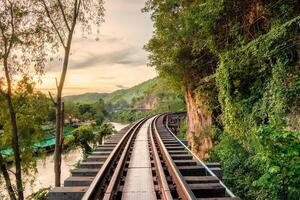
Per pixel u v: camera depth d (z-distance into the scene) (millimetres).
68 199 6578
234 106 11211
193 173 8578
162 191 6758
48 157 40688
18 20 15945
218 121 16281
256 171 9336
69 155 38156
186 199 5738
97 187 6750
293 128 8008
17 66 16469
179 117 46406
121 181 8398
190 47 18391
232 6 11312
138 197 6832
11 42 15914
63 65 16594
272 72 8992
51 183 26391
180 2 18266
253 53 9812
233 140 12070
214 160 13859
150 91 153000
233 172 10828
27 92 18094
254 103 10461
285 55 8867
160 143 13664
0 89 16688
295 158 5785
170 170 8617
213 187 6602
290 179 5816
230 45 12414
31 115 20219
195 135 20766
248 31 11133
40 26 16203
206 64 18094
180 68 19766
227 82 11203
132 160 11516
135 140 18344
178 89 28359
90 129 34125
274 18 9578
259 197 7906
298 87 7992
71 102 128750
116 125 112500
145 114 119688
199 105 19281
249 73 10766
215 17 11914
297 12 8773
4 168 17703
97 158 10820
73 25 16734
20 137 20562
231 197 5742
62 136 16609
